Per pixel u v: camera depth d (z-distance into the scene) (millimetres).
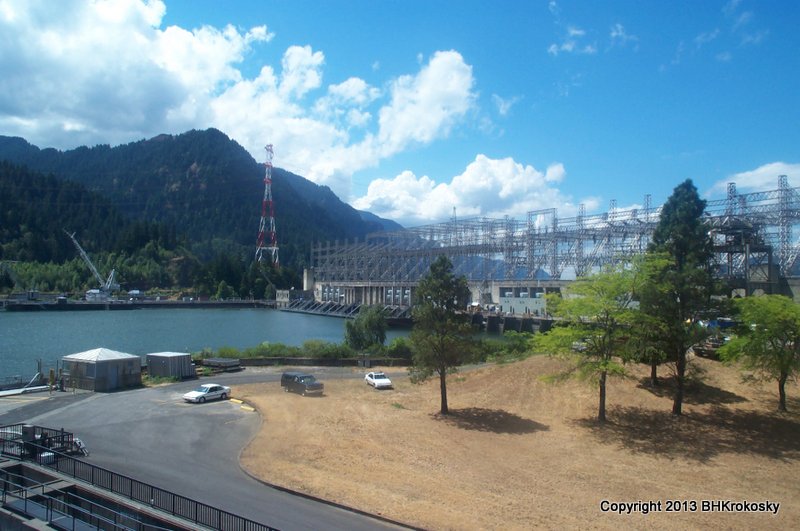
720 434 38031
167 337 130000
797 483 29656
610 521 24016
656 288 40312
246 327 164125
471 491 27266
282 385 54156
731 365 51500
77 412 42438
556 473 30922
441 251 178000
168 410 43750
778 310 39125
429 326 45438
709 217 84625
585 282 44969
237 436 36375
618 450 35469
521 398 49656
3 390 51656
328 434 37469
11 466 26734
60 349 102875
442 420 42719
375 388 55406
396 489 26969
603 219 122500
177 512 22016
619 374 42562
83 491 24000
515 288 153500
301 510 23734
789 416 40094
